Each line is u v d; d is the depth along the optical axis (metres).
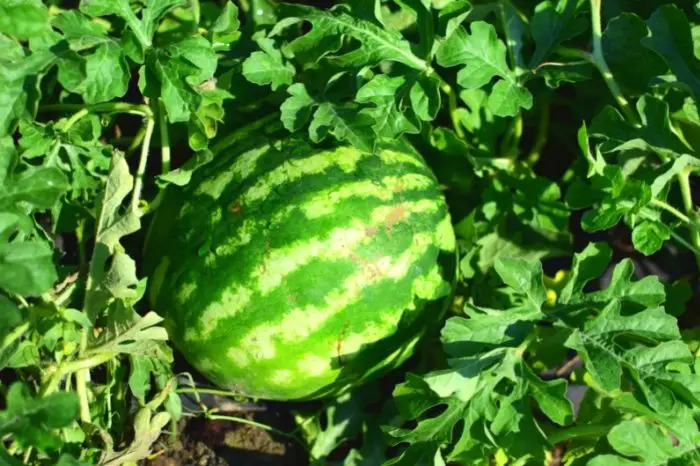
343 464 1.55
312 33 1.48
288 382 1.44
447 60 1.48
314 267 1.40
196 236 1.43
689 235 1.58
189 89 1.42
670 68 1.51
